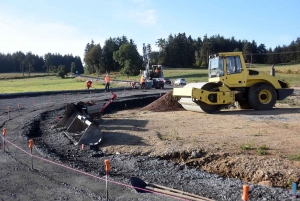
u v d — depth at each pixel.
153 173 8.18
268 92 18.61
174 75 87.75
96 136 11.23
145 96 29.47
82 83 68.12
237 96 18.52
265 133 11.54
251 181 7.71
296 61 125.62
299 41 130.50
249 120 14.62
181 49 132.88
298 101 26.11
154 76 50.19
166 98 20.81
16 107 21.59
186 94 17.48
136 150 10.23
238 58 17.98
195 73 91.12
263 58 132.50
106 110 21.55
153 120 15.30
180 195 6.39
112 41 131.50
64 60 193.62
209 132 12.11
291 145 9.74
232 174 8.16
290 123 13.59
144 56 49.34
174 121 14.92
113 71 129.00
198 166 8.89
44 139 12.06
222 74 17.84
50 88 50.94
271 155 8.80
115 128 13.45
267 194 6.42
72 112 14.41
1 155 9.44
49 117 17.64
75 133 12.93
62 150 10.46
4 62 171.12
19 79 99.75
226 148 9.67
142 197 6.33
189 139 11.02
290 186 7.11
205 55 128.88
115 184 7.09
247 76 18.09
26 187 6.86
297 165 7.88
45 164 8.58
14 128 13.85
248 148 9.53
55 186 6.93
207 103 17.09
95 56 126.88
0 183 7.10
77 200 6.19
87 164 8.99
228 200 6.26
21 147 10.48
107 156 9.90
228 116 16.19
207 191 6.78
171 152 9.68
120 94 32.38
